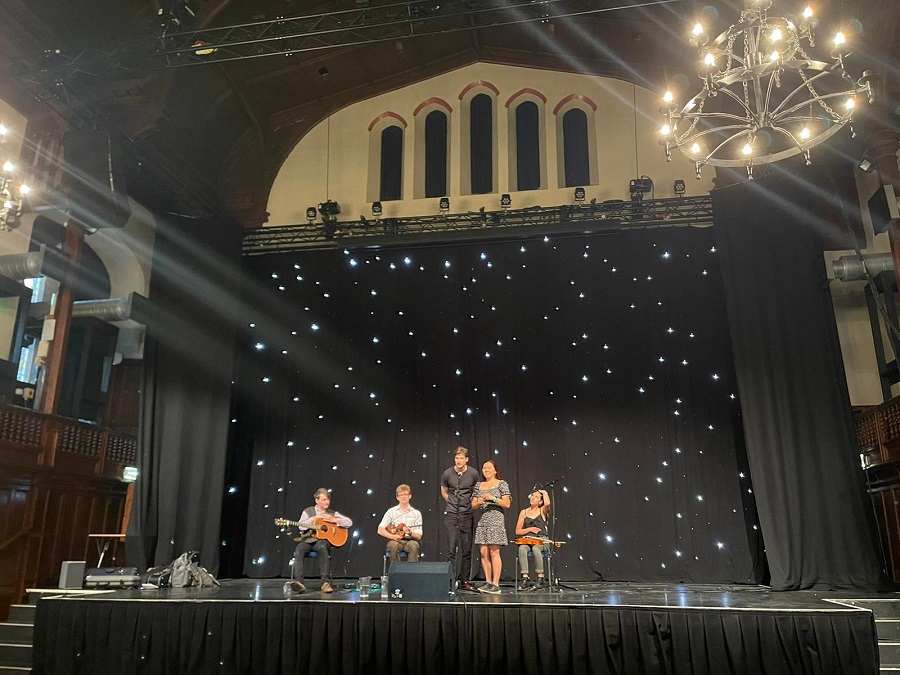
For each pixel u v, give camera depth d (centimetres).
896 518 847
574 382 1031
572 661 580
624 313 1044
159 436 1002
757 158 541
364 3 805
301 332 1109
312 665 596
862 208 989
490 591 721
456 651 590
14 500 789
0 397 786
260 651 605
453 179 1148
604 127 1134
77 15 826
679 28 976
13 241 895
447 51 1157
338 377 1087
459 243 1110
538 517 821
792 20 495
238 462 1073
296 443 1070
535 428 1023
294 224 1162
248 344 1112
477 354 1063
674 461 980
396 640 596
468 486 775
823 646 550
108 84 864
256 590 758
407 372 1073
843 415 866
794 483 856
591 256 1072
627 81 1145
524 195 1120
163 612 618
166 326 1041
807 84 503
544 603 599
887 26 778
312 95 1169
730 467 966
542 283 1076
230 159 1166
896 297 962
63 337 884
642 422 1001
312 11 959
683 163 1091
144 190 1028
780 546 836
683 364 1011
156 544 957
